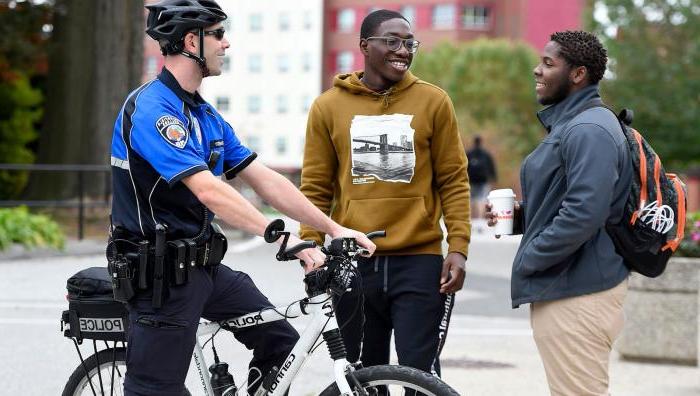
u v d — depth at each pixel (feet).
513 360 28.22
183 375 14.12
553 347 15.15
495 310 39.63
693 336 27.68
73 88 78.33
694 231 28.27
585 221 14.32
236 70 307.58
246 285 14.93
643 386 24.59
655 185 14.87
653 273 15.06
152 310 13.88
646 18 165.27
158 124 13.50
